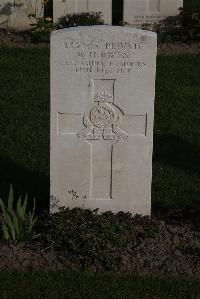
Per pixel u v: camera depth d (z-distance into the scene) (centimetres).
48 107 408
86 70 272
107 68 272
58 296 247
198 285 253
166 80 448
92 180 287
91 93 275
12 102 413
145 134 281
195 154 360
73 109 276
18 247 269
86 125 279
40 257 264
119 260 262
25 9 532
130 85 274
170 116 402
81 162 284
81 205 289
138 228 280
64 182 286
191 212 301
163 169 342
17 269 260
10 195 273
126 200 289
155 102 418
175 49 504
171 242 275
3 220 282
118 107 277
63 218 280
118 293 248
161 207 308
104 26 272
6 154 353
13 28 537
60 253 266
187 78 453
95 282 254
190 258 265
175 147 366
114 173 286
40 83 440
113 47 270
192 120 398
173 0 531
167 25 536
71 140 280
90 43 269
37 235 273
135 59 271
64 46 269
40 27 517
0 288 250
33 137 370
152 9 534
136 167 285
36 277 256
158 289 250
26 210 304
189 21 525
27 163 345
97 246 264
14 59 475
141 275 257
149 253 267
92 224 278
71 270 260
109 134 281
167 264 262
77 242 268
